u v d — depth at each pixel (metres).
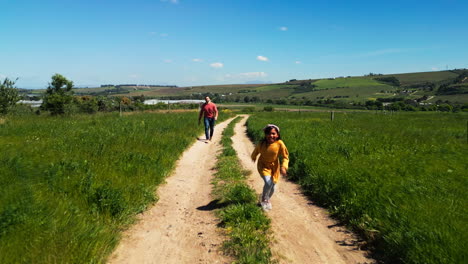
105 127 13.46
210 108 13.38
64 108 26.03
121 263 3.52
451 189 5.16
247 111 59.31
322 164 7.19
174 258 3.68
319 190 5.97
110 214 4.55
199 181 7.12
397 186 5.33
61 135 10.48
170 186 6.57
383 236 3.95
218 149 11.22
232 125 21.50
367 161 7.45
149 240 4.12
